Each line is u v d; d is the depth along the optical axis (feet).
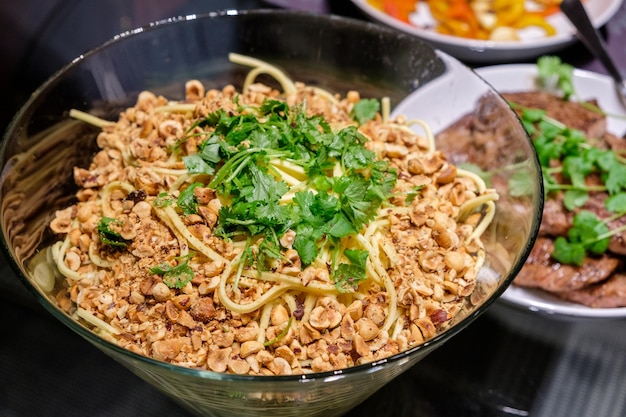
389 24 2.21
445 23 2.35
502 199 1.43
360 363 1.20
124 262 1.29
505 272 1.26
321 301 1.24
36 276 1.27
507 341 1.65
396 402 1.56
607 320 1.63
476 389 1.58
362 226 1.29
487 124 1.57
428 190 1.41
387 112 1.68
